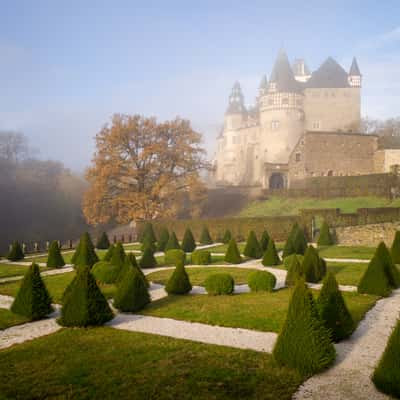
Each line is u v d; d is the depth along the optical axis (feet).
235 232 123.54
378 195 155.84
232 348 27.25
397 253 68.13
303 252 76.33
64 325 33.19
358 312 36.58
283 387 21.12
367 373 23.11
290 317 23.95
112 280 53.72
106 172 146.10
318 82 268.41
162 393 20.48
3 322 35.01
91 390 20.95
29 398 20.24
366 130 299.79
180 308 39.47
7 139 266.98
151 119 160.04
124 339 29.68
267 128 257.14
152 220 140.46
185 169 164.96
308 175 199.31
